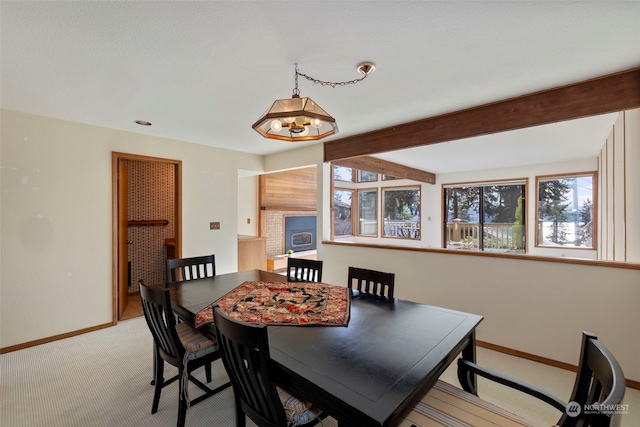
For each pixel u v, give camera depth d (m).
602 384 0.97
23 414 1.93
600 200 4.92
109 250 3.40
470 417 1.25
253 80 2.24
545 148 4.57
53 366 2.52
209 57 1.92
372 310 1.85
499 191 6.57
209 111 2.88
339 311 1.83
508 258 2.71
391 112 2.94
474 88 2.40
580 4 1.44
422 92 2.47
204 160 4.25
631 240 2.62
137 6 1.44
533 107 2.48
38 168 2.94
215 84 2.30
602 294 2.30
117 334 3.18
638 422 1.82
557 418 1.88
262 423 1.32
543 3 1.43
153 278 5.00
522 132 3.68
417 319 1.71
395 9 1.47
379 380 1.11
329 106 2.78
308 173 7.28
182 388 1.76
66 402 2.05
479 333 2.87
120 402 2.05
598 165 5.20
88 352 2.78
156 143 3.78
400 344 1.40
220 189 4.44
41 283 2.96
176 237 4.02
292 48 1.82
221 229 4.45
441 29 1.64
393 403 0.99
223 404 2.05
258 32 1.66
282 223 6.80
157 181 5.07
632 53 1.88
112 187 3.42
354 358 1.27
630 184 2.65
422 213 7.58
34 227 2.92
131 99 2.58
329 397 1.06
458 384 2.24
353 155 3.82
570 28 1.63
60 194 3.07
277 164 4.82
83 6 1.43
